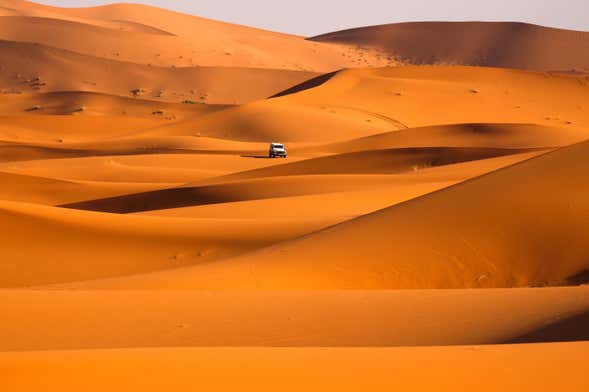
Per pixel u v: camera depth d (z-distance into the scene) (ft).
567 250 154.92
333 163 529.45
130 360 50.55
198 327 97.71
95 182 491.31
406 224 174.19
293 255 167.02
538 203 167.73
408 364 52.34
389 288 152.15
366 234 173.47
